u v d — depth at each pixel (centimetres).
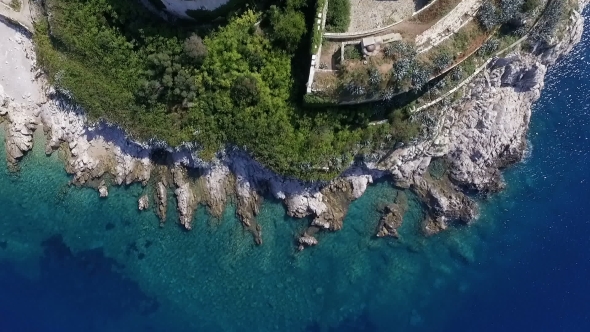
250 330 3816
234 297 3816
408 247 3809
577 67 3812
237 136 3416
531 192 3831
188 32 3262
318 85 3069
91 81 3453
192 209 3716
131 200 3759
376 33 3081
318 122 3347
